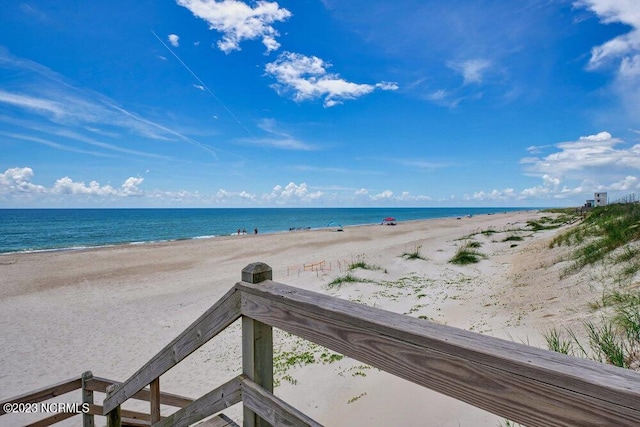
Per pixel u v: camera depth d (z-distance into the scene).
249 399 1.61
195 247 32.88
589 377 0.74
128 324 11.71
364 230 51.06
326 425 4.88
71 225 71.19
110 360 8.98
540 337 5.80
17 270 21.50
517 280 11.66
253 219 113.06
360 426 4.49
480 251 21.47
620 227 11.98
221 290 16.09
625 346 4.21
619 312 5.46
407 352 1.04
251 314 1.60
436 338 0.98
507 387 0.85
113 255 27.84
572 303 7.22
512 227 37.41
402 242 33.03
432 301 11.02
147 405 6.62
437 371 0.98
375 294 12.70
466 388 0.92
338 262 21.34
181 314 12.62
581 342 4.97
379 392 5.38
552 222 38.84
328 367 7.06
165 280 18.58
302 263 22.56
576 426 0.75
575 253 11.62
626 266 8.06
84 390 3.25
